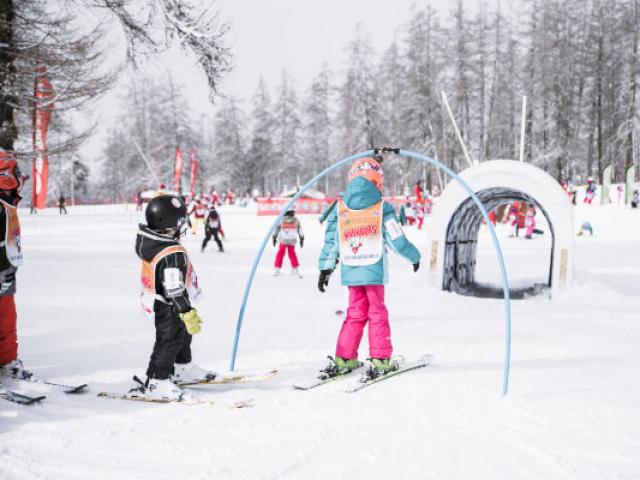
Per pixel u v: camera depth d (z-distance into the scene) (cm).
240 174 6775
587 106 5403
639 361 490
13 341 396
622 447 289
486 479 254
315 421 332
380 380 420
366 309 441
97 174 8088
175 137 6456
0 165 370
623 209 3303
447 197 977
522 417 336
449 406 358
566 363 480
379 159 455
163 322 377
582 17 5206
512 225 2522
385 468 265
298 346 548
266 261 1458
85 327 599
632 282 1147
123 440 301
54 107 1102
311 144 6606
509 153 5503
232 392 399
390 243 426
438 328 646
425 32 5244
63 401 364
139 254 369
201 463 271
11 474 258
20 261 390
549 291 980
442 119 5075
